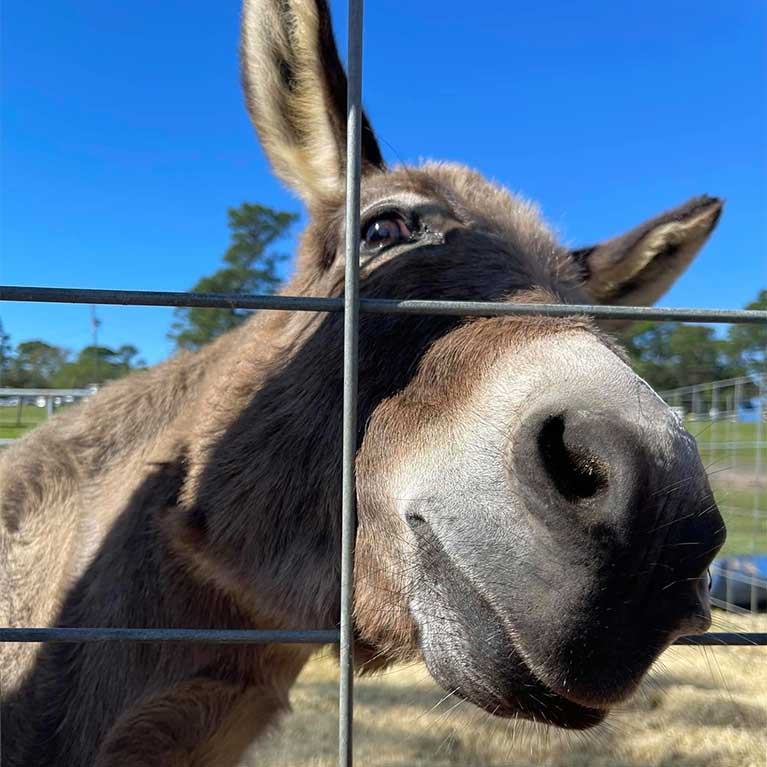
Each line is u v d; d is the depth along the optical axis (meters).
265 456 0.55
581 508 0.35
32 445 0.74
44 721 0.60
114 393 0.74
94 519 0.65
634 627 0.34
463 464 0.41
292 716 1.15
